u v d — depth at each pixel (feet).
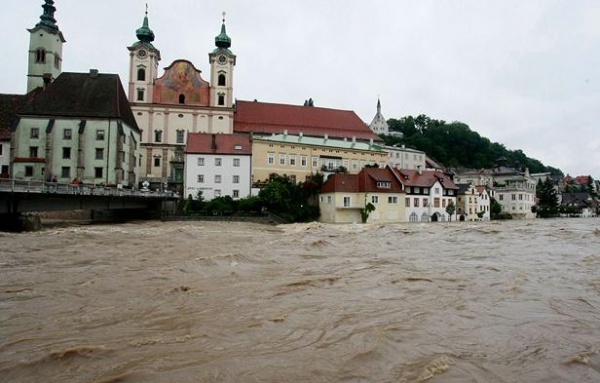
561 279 43.62
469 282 42.01
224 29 282.15
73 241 79.46
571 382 19.36
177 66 273.95
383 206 217.56
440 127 569.23
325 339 24.66
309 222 201.46
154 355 21.83
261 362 21.11
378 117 596.70
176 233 105.40
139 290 37.01
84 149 206.80
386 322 28.17
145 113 264.11
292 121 294.87
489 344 24.14
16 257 57.36
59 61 267.18
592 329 27.14
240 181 219.82
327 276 44.93
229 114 272.92
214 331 25.96
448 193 244.22
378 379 19.30
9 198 106.22
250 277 44.09
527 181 426.51
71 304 32.19
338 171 246.68
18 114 202.18
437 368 20.51
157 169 263.49
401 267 51.80
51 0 265.34
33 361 20.84
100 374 19.47
